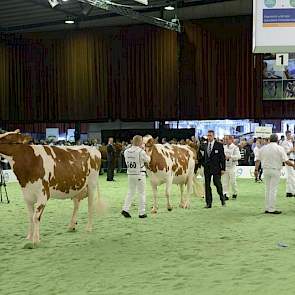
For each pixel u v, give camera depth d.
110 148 19.69
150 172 10.41
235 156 12.86
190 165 11.22
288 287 5.05
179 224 9.08
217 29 23.70
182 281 5.34
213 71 23.86
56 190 7.49
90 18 24.48
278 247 7.01
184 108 24.45
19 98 27.03
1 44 27.09
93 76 25.73
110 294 4.92
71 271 5.87
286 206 11.48
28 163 7.12
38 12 23.98
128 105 25.30
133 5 22.53
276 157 10.22
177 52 24.25
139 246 7.21
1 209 11.54
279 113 22.83
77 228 8.78
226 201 12.58
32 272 5.87
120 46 25.27
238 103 23.48
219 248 7.00
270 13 8.38
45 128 28.70
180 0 22.22
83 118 26.02
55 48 26.30
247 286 5.11
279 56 12.78
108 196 14.05
